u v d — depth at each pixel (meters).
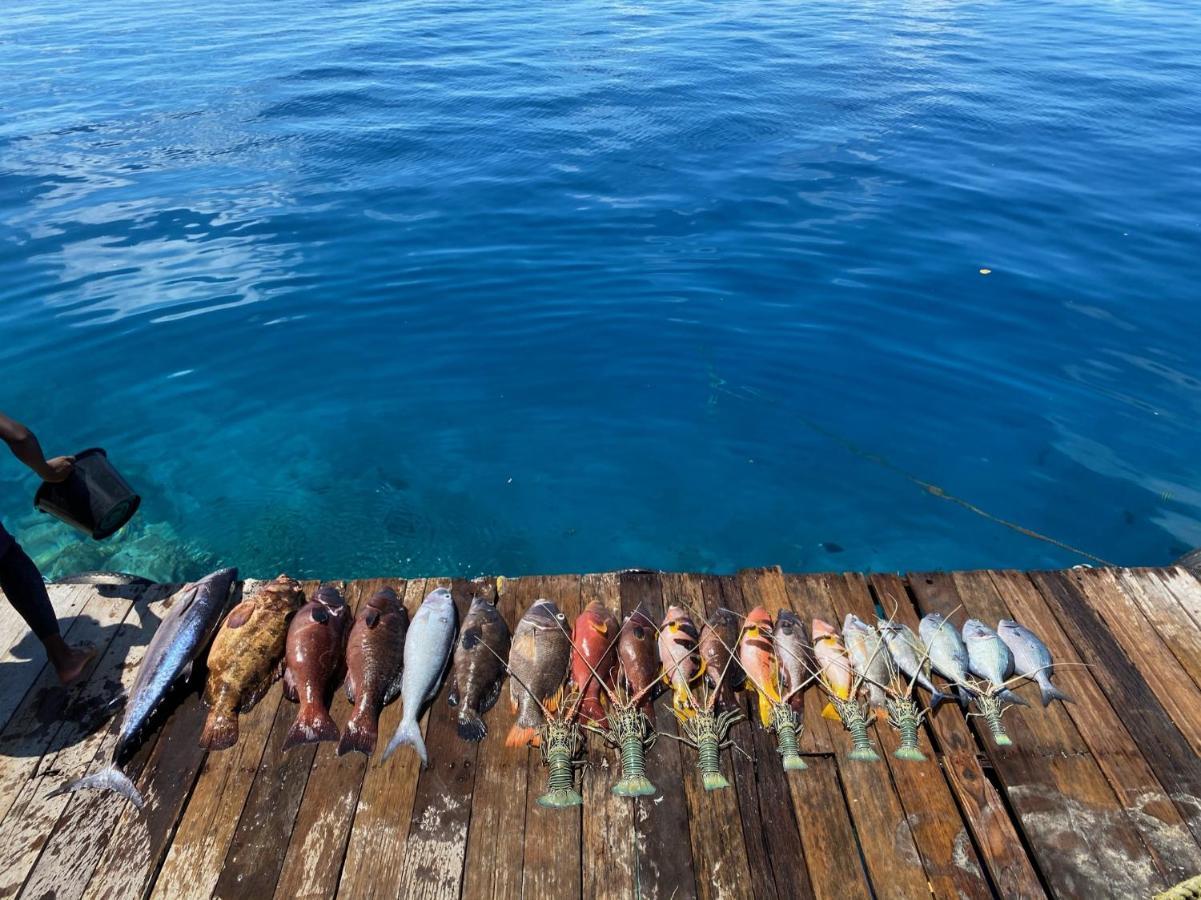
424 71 21.14
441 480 8.30
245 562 7.39
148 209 13.04
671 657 4.63
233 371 9.62
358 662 4.55
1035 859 3.81
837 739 4.35
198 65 21.31
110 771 4.04
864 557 7.41
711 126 17.08
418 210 13.40
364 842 3.81
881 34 25.64
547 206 13.59
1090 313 10.48
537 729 4.29
